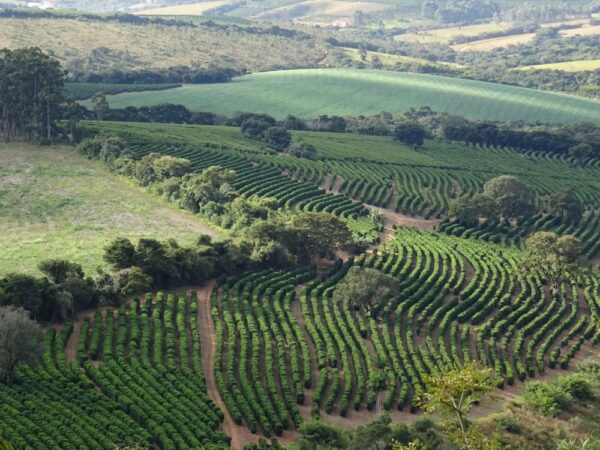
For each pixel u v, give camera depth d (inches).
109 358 4362.7
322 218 6417.3
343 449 3715.6
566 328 5757.9
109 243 6289.4
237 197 7224.4
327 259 6560.0
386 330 5206.7
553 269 6269.7
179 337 4815.5
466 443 2817.4
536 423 4015.8
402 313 5610.2
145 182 7637.8
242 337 4820.4
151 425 3695.9
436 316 5570.9
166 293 5457.7
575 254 6274.6
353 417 4264.3
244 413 4033.0
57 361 4293.8
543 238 6358.3
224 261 5880.9
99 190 7455.7
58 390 3956.7
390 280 5506.9
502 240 7529.5
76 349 4495.6
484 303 5905.5
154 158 7834.6
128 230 6653.5
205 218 7012.8
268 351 4726.9
